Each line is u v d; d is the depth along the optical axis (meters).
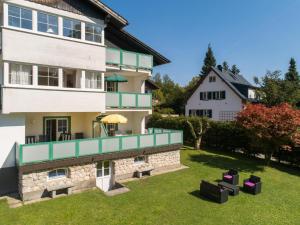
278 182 17.47
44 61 14.45
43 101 14.53
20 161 12.55
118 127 21.52
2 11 13.49
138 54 19.66
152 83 27.78
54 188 13.33
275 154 22.98
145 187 15.45
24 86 13.83
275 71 35.47
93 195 13.91
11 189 13.99
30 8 13.91
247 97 42.53
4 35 13.08
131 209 12.27
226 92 41.88
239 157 24.25
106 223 10.83
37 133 16.72
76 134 18.55
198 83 46.09
